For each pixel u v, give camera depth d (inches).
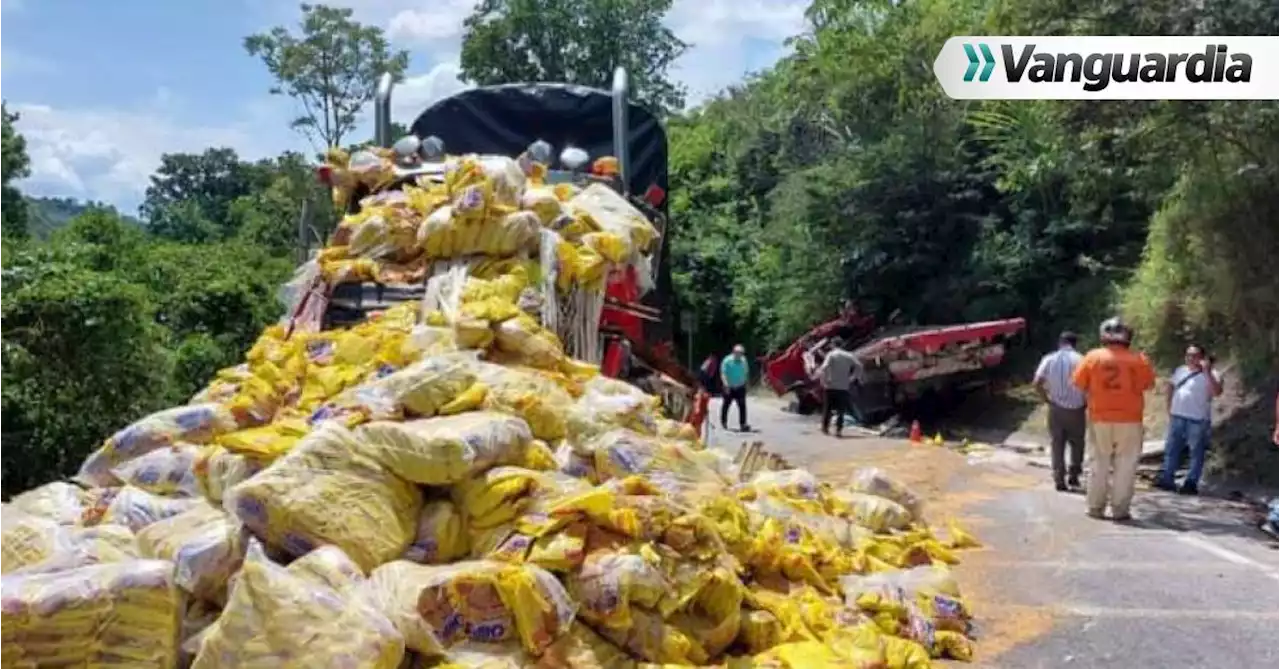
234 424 238.2
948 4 998.4
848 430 770.8
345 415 206.2
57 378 447.5
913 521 333.7
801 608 220.8
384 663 152.6
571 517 187.8
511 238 303.6
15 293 456.8
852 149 1041.5
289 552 181.2
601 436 226.4
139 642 150.5
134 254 854.5
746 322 1320.1
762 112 1585.9
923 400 801.6
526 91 430.0
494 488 193.2
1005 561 324.2
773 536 236.2
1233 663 231.8
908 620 238.1
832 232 1035.3
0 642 142.8
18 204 1408.7
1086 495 423.5
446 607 171.3
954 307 939.3
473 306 268.5
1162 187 661.9
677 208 1491.1
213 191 3046.3
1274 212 546.3
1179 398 473.4
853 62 1058.1
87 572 151.9
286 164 1793.8
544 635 172.2
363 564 182.1
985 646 243.6
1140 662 232.8
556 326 297.9
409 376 223.8
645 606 185.2
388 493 189.8
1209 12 445.1
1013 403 783.7
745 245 1379.2
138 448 228.4
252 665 149.6
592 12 1800.0
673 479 222.8
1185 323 619.2
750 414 903.1
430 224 308.0
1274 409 526.0
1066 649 241.6
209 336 719.1
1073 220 847.7
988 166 943.7
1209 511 422.0
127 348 474.3
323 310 306.8
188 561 176.1
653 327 416.5
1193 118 479.8
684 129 1742.1
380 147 416.8
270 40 1824.6
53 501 210.8
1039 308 880.9
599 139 431.5
